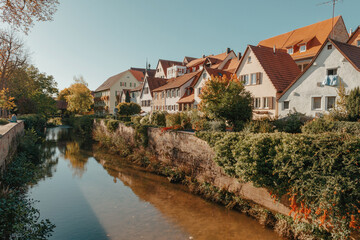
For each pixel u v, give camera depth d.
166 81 53.00
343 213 6.87
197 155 13.79
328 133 7.89
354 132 12.84
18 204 9.24
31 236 8.16
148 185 14.27
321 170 7.42
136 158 19.64
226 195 11.32
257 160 8.98
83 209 11.20
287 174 8.20
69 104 67.62
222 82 20.30
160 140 17.70
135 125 21.53
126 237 8.82
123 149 22.41
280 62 27.06
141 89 55.03
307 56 30.20
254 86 26.58
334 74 19.36
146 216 10.47
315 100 20.77
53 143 30.02
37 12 8.84
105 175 16.48
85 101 65.81
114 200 12.25
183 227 9.48
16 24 9.03
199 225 9.59
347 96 16.45
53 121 60.94
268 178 8.81
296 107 21.98
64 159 21.42
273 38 40.22
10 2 8.52
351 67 18.12
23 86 42.09
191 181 13.64
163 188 13.68
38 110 48.91
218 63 44.47
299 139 8.10
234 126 18.81
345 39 33.12
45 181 15.16
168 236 8.89
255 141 9.18
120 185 14.45
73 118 55.38
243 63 28.22
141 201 12.07
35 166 17.97
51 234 8.89
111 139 26.50
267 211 9.46
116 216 10.49
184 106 38.78
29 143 22.58
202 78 35.19
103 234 9.00
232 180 11.37
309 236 7.65
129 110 39.06
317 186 7.30
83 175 16.55
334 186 6.90
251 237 8.59
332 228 7.38
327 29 32.25
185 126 17.41
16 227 7.83
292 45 33.44
